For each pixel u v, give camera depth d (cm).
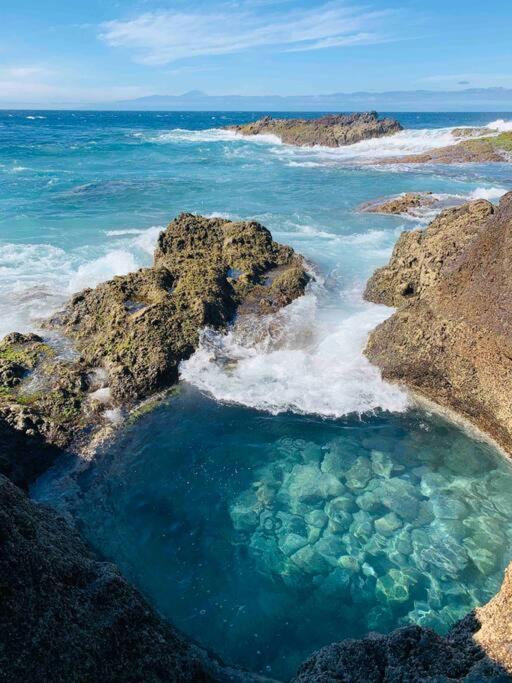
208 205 2230
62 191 2500
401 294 1154
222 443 787
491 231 827
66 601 380
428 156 3803
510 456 761
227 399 887
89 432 793
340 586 570
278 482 716
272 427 823
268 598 555
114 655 381
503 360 765
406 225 1897
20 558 370
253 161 3944
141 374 895
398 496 694
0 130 7619
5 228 1809
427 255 1080
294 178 3011
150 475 723
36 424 775
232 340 1044
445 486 711
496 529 641
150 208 2167
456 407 852
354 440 799
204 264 1239
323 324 1120
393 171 3278
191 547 615
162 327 996
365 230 1833
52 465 739
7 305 1199
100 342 972
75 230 1805
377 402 888
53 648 349
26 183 2689
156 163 3775
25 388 862
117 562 590
